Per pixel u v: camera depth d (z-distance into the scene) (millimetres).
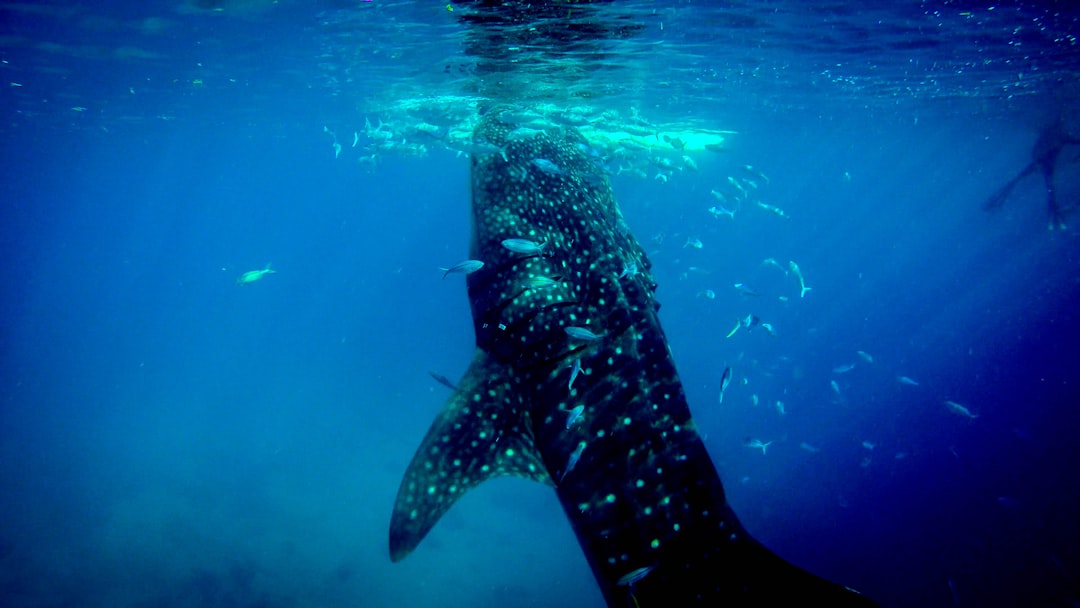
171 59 16156
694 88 16969
